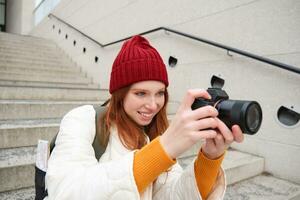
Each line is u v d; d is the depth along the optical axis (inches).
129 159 25.5
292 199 74.7
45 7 353.4
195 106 24.4
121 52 34.1
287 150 87.8
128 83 32.0
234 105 23.7
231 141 24.3
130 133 33.8
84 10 235.8
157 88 32.5
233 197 73.6
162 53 142.6
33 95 126.4
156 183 34.9
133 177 24.3
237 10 102.7
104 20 200.7
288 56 86.9
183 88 128.3
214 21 112.0
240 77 101.7
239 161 89.7
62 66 221.0
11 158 72.6
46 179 27.6
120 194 24.2
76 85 182.4
